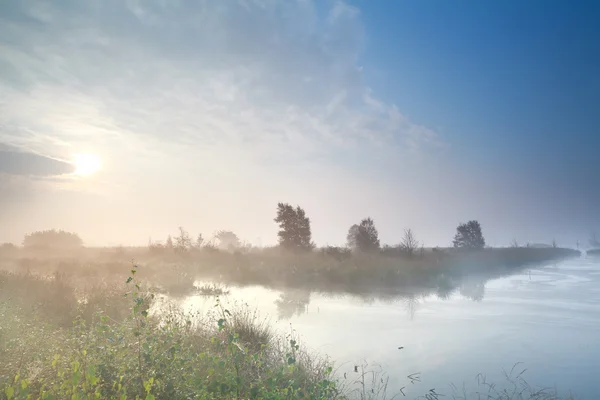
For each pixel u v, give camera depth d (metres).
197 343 7.20
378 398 5.88
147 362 4.95
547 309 12.85
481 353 8.01
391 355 7.86
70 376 4.51
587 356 7.83
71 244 51.19
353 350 8.20
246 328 8.72
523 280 20.83
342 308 12.83
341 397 5.64
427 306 13.34
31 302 10.41
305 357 7.37
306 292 16.33
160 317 8.97
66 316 9.80
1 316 7.91
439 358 7.73
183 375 4.82
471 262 27.97
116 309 10.29
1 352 6.01
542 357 7.80
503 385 6.33
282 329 9.91
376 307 13.05
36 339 6.79
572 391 6.14
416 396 5.89
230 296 15.09
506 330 9.96
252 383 5.17
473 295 15.68
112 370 4.80
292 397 5.02
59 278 13.68
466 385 6.38
